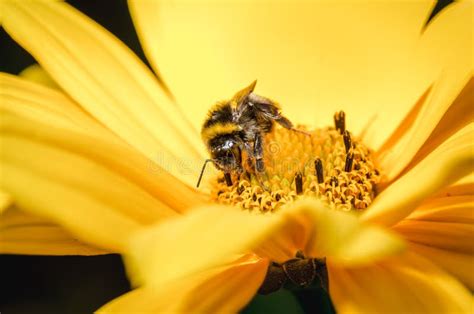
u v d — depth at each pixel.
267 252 0.15
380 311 0.14
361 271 0.15
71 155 0.14
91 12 0.22
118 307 0.14
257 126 0.18
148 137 0.17
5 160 0.13
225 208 0.13
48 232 0.16
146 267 0.13
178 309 0.14
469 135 0.15
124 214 0.14
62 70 0.17
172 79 0.18
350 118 0.19
